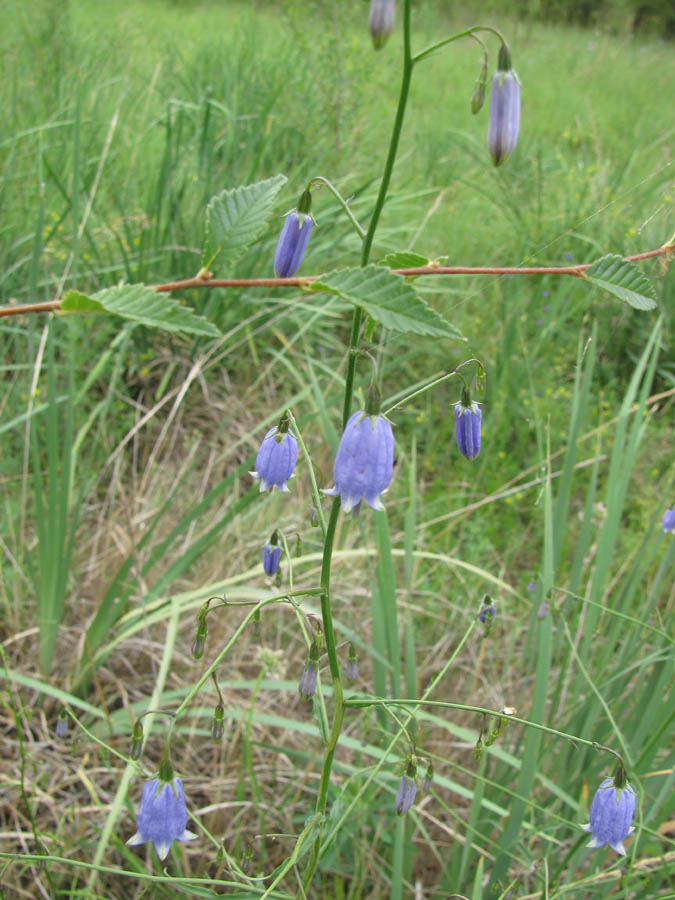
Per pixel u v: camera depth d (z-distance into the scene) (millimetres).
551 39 2275
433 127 1432
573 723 490
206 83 1206
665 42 2191
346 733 565
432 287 876
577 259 910
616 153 1253
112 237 897
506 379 838
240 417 812
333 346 883
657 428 853
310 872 380
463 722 575
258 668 605
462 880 458
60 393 725
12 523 618
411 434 824
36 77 1185
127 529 647
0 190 849
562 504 545
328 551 355
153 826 349
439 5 2129
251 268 841
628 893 444
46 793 488
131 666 586
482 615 408
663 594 661
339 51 1087
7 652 576
